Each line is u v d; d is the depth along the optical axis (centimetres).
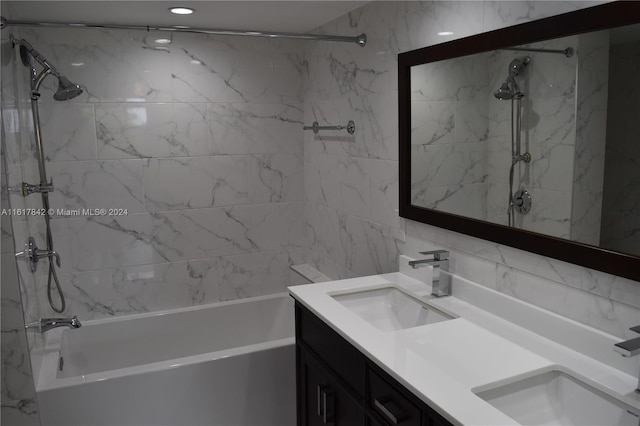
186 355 333
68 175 299
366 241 284
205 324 337
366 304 226
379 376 161
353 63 281
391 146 253
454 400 129
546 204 165
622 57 138
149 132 314
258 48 334
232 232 345
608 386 135
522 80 171
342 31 289
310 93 339
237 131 337
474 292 198
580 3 150
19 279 199
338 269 321
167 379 258
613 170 143
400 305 224
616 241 143
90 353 308
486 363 150
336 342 190
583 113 150
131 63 304
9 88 221
